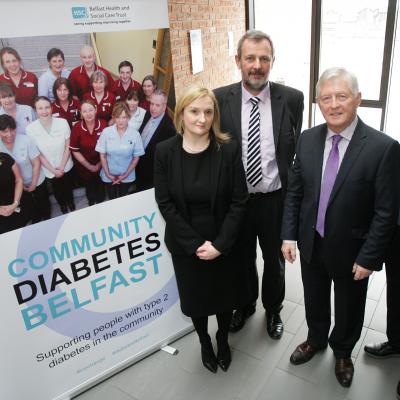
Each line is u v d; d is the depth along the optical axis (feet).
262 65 6.07
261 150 6.50
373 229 5.03
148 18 5.72
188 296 6.13
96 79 5.48
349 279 5.64
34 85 5.02
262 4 17.25
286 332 7.57
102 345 6.62
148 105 6.06
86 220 5.89
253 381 6.55
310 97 16.98
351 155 4.95
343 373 6.30
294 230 5.96
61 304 5.97
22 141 5.09
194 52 14.23
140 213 6.42
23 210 5.31
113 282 6.42
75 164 5.59
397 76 15.10
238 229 5.74
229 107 6.56
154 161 5.83
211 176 5.51
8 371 5.74
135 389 6.63
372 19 14.47
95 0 5.21
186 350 7.37
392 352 6.71
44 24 4.91
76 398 6.54
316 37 15.80
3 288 5.40
